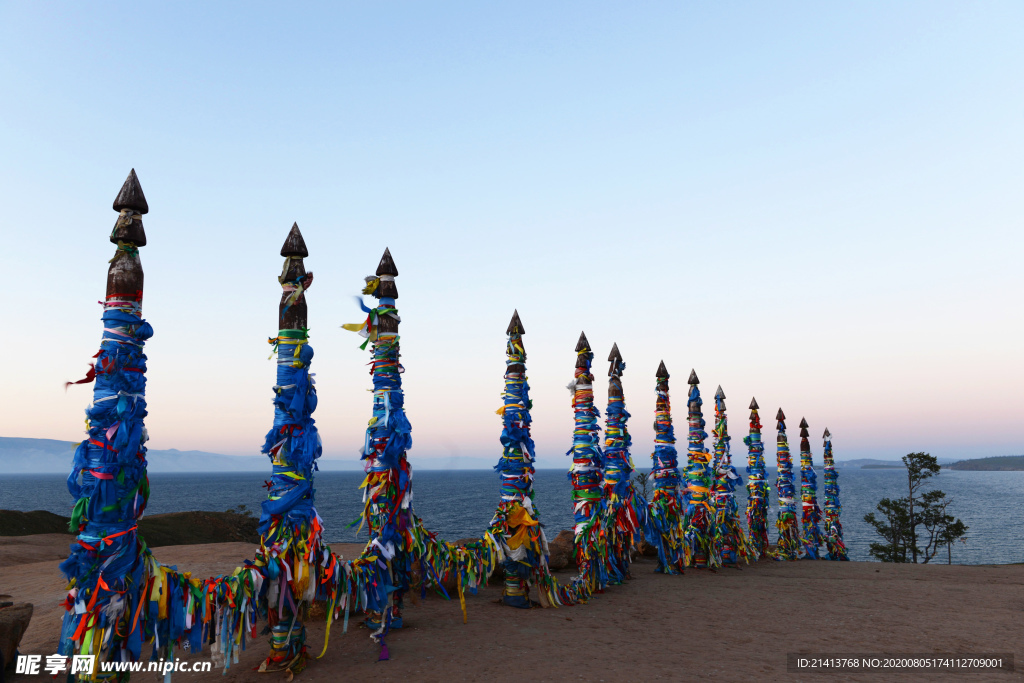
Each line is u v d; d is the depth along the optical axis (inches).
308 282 301.9
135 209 236.1
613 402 608.1
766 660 310.8
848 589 558.3
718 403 805.2
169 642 236.8
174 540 1152.2
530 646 333.1
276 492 285.7
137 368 230.2
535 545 455.8
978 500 6028.5
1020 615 439.8
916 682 274.8
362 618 398.9
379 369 370.9
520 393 468.8
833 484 975.0
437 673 280.2
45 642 333.7
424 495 5580.7
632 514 593.6
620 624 399.2
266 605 271.4
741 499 3676.2
